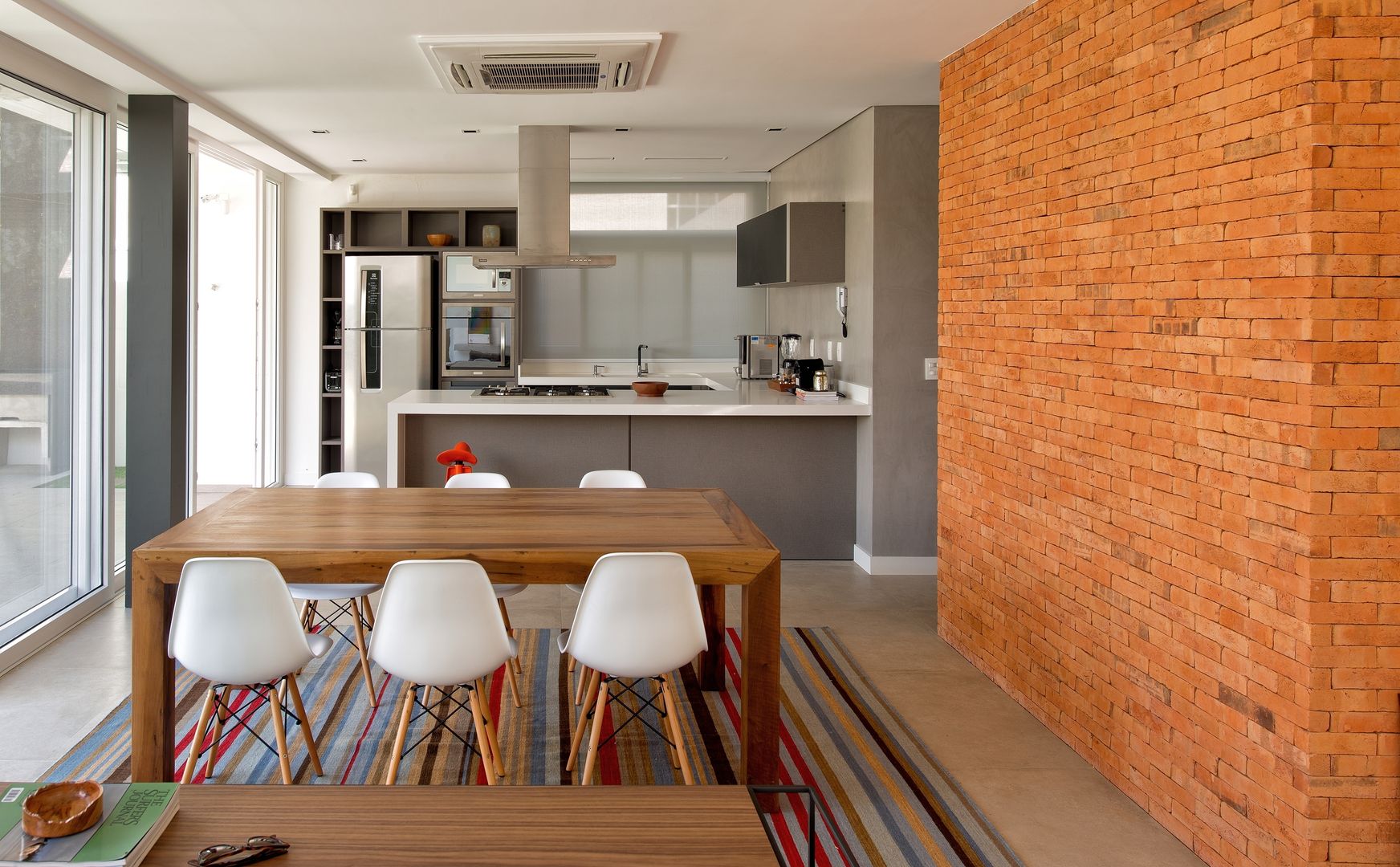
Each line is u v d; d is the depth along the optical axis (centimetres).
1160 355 308
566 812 183
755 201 930
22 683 421
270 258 881
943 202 491
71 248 499
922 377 607
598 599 296
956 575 480
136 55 478
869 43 457
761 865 165
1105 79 338
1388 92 242
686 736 383
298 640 296
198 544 314
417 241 921
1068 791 337
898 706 410
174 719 341
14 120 443
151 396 529
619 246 929
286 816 179
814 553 655
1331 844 249
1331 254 243
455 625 291
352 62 491
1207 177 284
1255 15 262
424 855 167
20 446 461
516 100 577
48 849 159
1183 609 298
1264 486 262
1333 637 246
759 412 614
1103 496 343
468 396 656
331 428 930
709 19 421
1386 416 245
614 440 639
